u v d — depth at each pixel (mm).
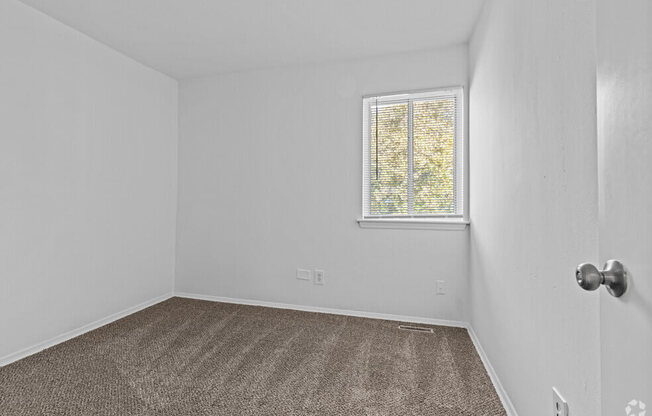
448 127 2766
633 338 562
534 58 1277
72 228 2424
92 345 2281
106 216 2705
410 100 2857
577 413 961
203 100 3381
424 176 2826
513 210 1535
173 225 3438
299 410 1589
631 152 571
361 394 1721
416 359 2115
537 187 1260
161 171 3289
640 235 547
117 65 2807
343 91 2967
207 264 3373
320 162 3031
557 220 1096
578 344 956
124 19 2322
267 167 3184
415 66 2785
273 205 3168
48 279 2258
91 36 2555
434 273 2756
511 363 1564
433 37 2572
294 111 3104
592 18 869
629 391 572
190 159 3406
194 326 2652
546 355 1180
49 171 2260
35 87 2168
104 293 2691
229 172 3301
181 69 3199
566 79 1025
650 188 524
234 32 2516
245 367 1992
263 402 1647
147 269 3133
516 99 1485
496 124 1811
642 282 541
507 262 1626
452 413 1576
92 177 2580
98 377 1869
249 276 3244
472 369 1991
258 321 2771
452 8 2189
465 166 2664
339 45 2707
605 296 650
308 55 2887
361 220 2889
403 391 1752
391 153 2902
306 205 3074
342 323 2740
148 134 3131
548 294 1163
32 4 2119
